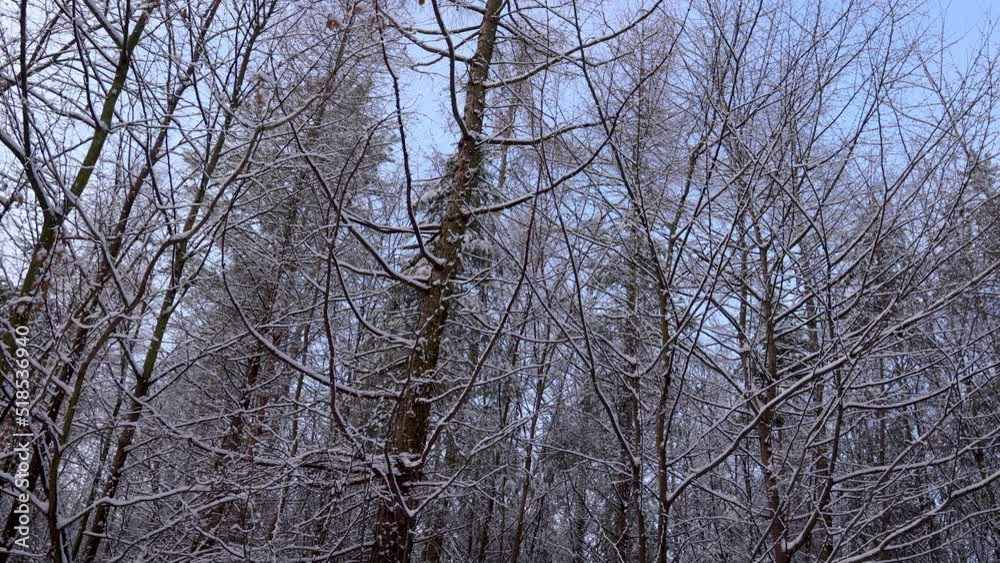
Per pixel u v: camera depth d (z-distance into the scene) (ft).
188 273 21.33
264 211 20.44
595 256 19.52
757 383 21.03
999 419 21.81
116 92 14.01
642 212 15.94
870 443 28.37
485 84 20.68
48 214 12.80
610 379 19.99
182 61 16.28
